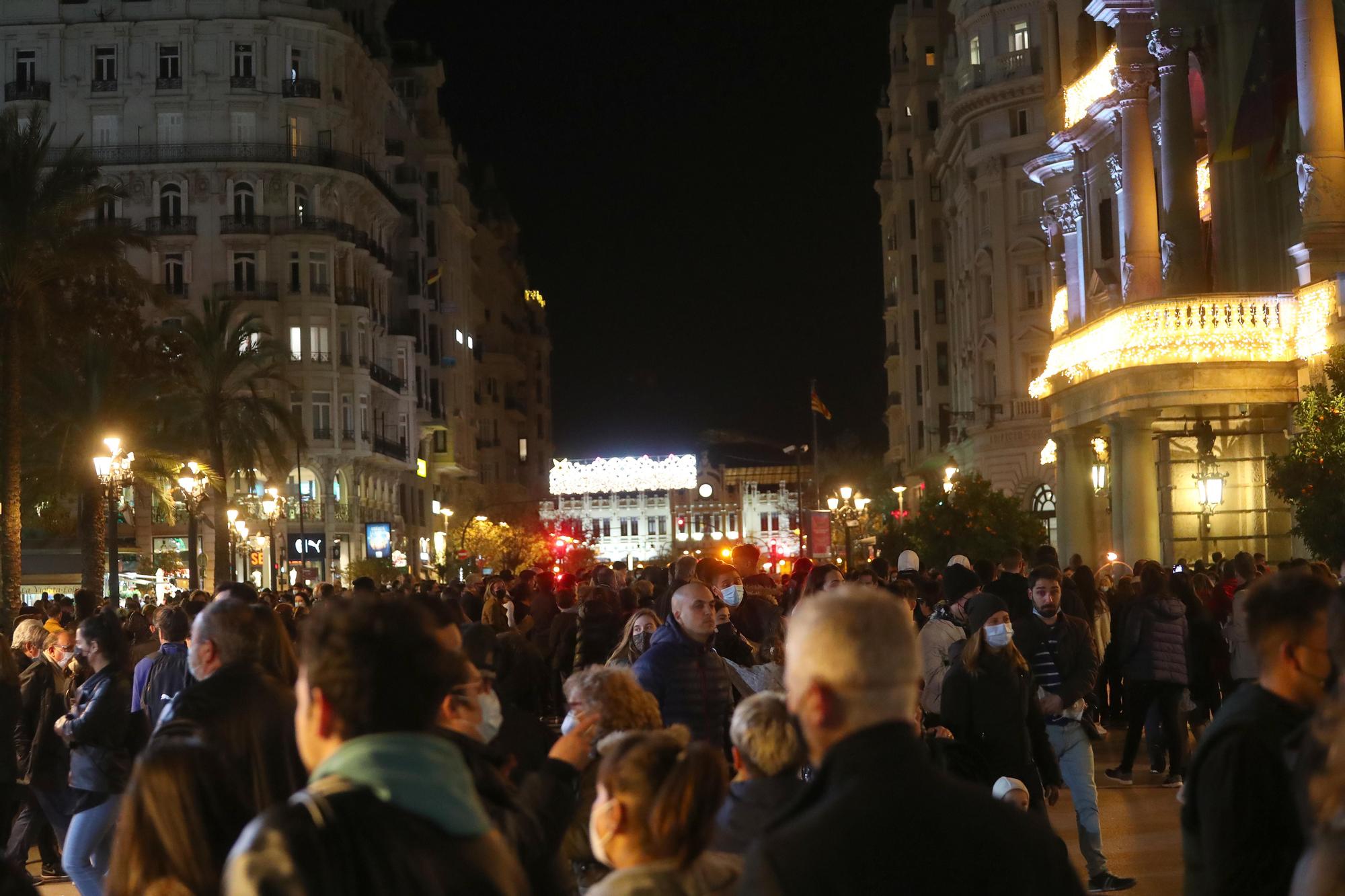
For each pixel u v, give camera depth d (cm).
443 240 10119
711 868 459
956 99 6319
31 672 1238
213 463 4894
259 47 7662
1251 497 3178
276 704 607
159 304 3878
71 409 3925
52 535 5566
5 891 395
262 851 331
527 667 1093
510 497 11831
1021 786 850
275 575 5162
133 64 7600
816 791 360
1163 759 1650
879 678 358
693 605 934
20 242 3278
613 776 456
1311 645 493
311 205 7769
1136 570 2186
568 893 562
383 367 8588
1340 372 2328
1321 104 2677
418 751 359
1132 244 3120
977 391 6344
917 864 341
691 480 13288
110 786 1040
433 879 338
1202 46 3112
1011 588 1234
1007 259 6150
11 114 3403
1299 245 2692
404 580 4888
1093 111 3491
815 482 6806
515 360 12188
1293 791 455
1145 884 1119
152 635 1934
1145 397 2761
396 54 10194
